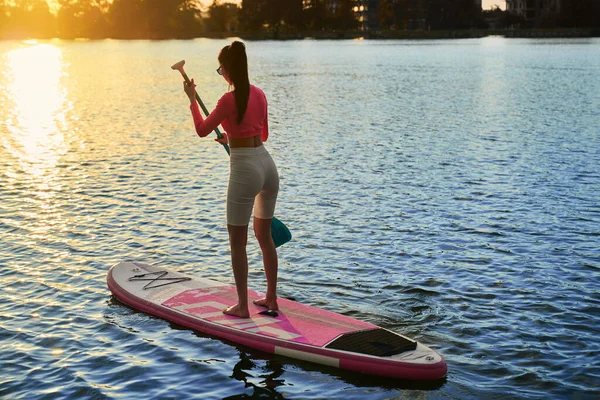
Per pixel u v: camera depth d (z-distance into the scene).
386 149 16.30
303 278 7.62
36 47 120.56
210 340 5.98
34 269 7.93
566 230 9.38
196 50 98.88
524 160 14.54
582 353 5.75
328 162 14.66
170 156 15.52
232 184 5.92
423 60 62.62
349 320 6.12
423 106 26.02
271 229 6.23
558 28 145.25
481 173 13.26
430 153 15.64
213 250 8.66
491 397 5.08
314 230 9.52
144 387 5.27
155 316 6.50
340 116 23.25
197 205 10.95
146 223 9.90
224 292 6.81
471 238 9.07
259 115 5.86
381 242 8.94
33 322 6.44
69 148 16.80
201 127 5.84
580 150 15.64
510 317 6.52
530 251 8.50
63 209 10.73
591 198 11.14
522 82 36.50
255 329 5.94
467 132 18.97
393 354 5.45
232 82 5.75
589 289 7.22
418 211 10.48
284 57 73.50
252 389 5.23
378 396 5.12
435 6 162.50
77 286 7.36
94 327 6.30
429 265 8.03
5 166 14.32
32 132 19.78
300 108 25.97
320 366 5.54
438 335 6.14
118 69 54.41
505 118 21.84
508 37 150.38
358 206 10.83
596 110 23.48
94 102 28.70
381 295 7.11
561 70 45.44
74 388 5.25
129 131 19.89
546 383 5.27
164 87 36.28
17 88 36.38
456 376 5.39
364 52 84.44
